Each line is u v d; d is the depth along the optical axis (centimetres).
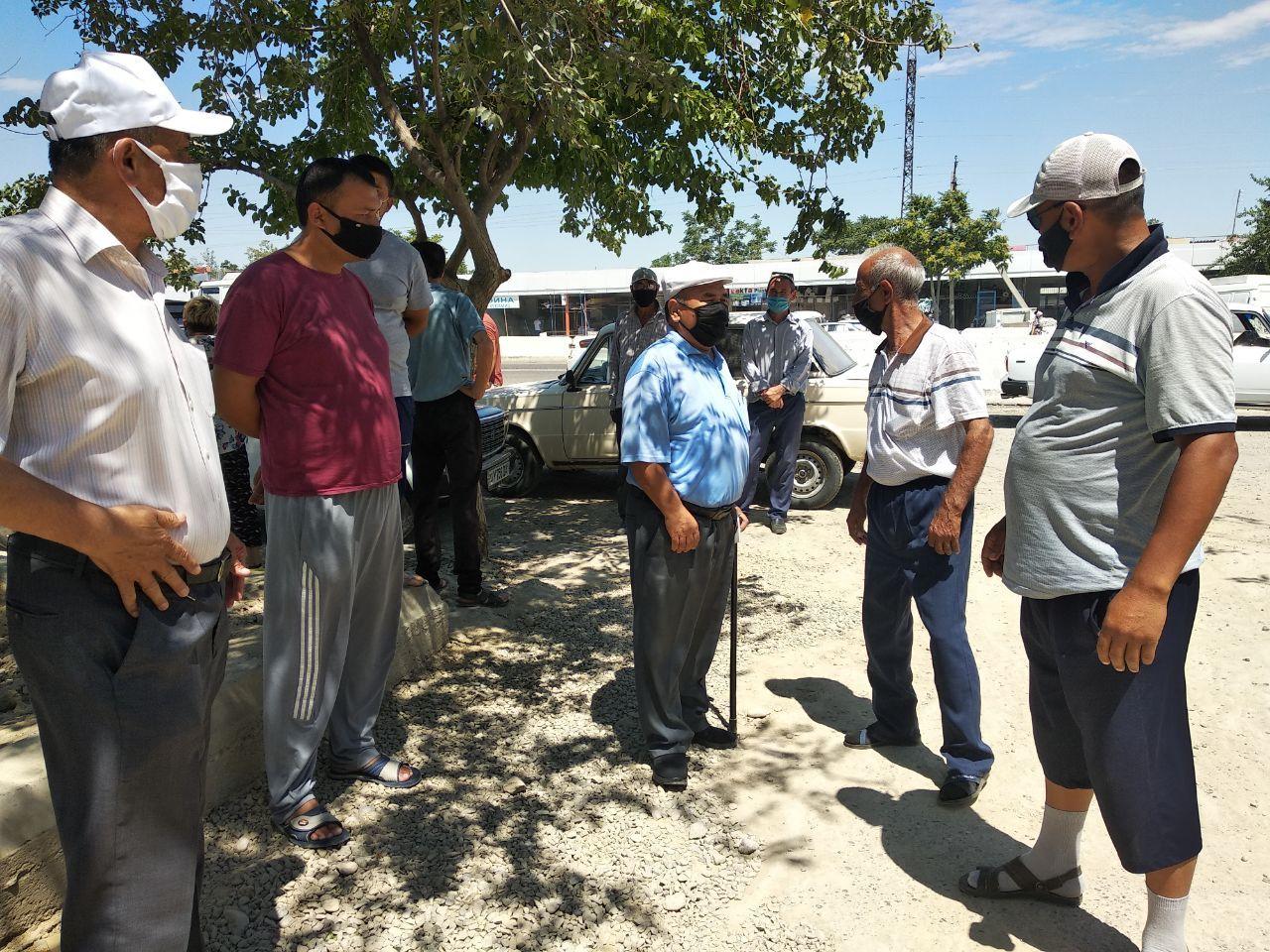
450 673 422
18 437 167
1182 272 203
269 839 291
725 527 334
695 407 316
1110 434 215
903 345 329
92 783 179
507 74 453
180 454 184
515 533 701
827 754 365
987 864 294
